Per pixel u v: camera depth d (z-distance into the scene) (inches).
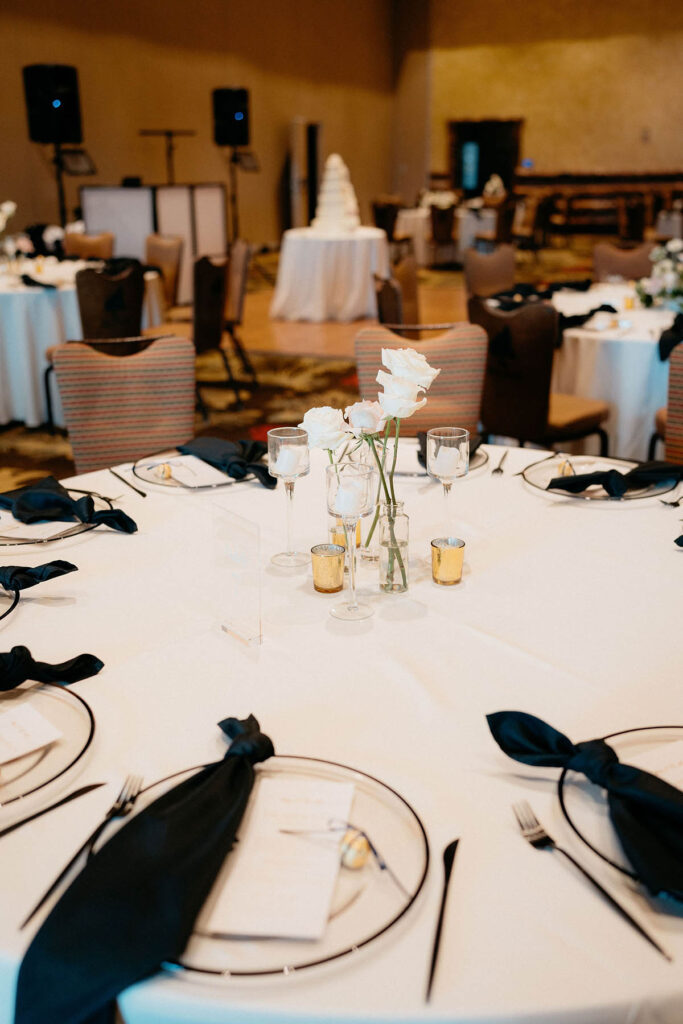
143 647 56.2
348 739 46.6
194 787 40.7
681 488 82.7
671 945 34.0
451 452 65.2
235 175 489.1
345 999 31.8
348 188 358.9
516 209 483.2
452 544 64.9
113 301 198.7
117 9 407.2
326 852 37.9
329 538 73.2
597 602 61.9
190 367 117.6
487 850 38.8
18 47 363.6
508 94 604.4
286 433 67.1
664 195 566.3
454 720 48.2
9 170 366.9
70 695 50.6
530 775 43.6
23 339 206.2
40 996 32.4
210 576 66.4
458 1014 31.4
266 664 54.1
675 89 564.1
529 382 144.6
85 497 75.6
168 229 358.9
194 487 84.4
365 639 57.1
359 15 588.1
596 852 37.6
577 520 76.5
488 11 594.2
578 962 33.4
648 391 153.9
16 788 42.9
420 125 637.9
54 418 215.2
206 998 31.9
